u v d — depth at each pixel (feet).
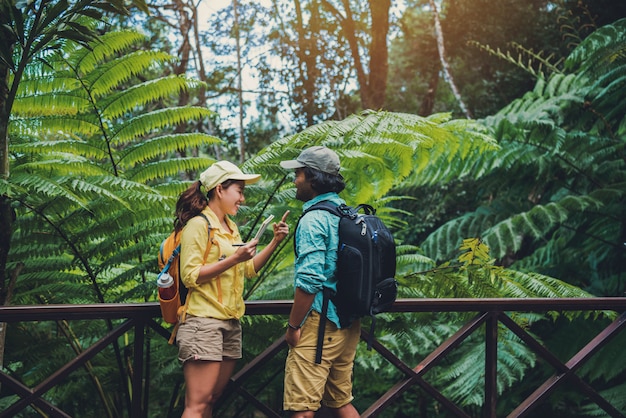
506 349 18.54
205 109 12.80
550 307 9.83
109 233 11.81
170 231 12.01
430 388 9.21
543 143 20.81
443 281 12.67
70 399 14.51
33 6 9.77
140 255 12.35
